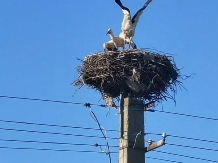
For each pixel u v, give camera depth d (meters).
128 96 12.45
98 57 12.96
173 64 13.30
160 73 12.76
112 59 12.70
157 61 12.85
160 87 12.73
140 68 12.52
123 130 10.96
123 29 14.80
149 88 12.52
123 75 12.44
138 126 10.98
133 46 14.79
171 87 13.09
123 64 12.60
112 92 12.61
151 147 10.72
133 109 11.08
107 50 13.80
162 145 10.55
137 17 14.99
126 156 10.67
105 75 12.53
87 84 13.17
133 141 10.83
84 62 13.20
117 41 14.63
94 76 12.83
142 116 11.09
